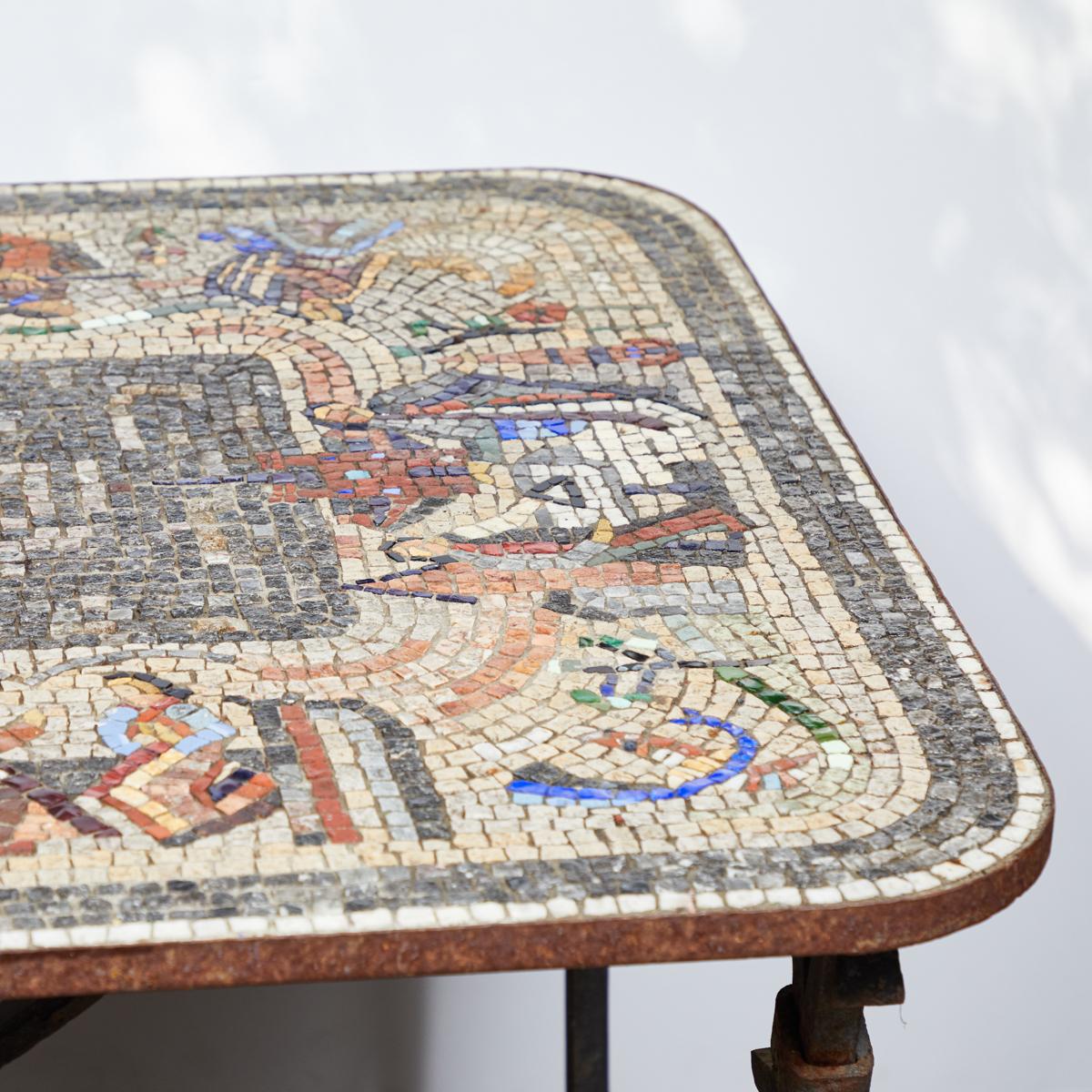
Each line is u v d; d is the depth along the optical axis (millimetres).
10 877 916
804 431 1449
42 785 999
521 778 1021
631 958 908
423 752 1045
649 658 1154
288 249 1744
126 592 1211
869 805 1001
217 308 1627
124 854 940
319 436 1429
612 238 1779
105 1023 2076
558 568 1259
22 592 1202
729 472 1388
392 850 952
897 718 1089
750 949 915
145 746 1041
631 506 1343
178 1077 2117
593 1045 1080
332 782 1013
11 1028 1313
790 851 958
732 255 1747
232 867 933
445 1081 2193
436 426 1449
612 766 1036
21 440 1394
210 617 1187
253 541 1279
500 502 1344
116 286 1660
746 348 1581
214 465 1379
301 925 889
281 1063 2129
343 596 1218
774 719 1087
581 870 938
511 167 1971
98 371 1505
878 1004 1073
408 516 1319
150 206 1821
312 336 1585
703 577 1249
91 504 1315
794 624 1194
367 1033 2150
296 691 1105
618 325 1617
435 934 891
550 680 1127
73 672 1115
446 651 1157
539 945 900
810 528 1314
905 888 929
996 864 950
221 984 880
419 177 1902
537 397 1497
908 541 1296
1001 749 1056
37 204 1812
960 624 1192
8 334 1560
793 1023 1160
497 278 1697
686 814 991
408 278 1694
